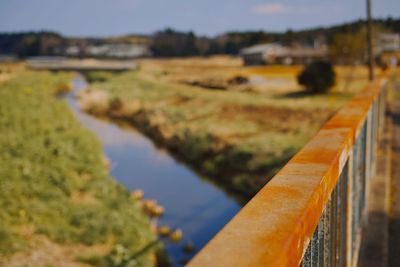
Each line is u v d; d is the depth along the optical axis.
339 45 63.84
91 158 18.33
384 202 5.00
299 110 31.22
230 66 104.62
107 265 9.45
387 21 152.38
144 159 22.45
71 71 102.00
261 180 17.39
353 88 44.00
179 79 65.81
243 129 25.17
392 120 13.16
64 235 10.37
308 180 1.22
